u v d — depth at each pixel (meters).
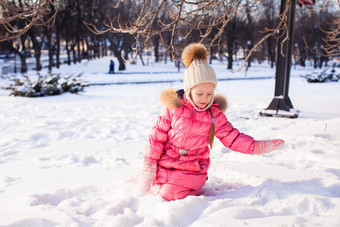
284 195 2.38
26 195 2.61
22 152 5.00
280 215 2.06
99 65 47.75
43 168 4.03
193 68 2.45
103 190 2.86
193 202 2.17
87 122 7.40
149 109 9.65
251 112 8.69
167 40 32.94
